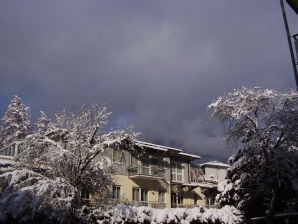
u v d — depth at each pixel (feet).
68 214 75.66
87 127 87.71
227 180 106.52
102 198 90.22
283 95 82.94
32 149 83.20
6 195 75.97
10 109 152.76
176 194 139.23
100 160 87.04
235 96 85.97
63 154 81.71
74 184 82.43
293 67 43.98
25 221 75.46
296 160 82.53
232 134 85.81
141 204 123.65
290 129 79.92
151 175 130.11
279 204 90.38
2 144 143.43
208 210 104.83
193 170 162.81
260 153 84.53
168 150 138.00
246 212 102.58
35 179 77.87
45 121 88.48
